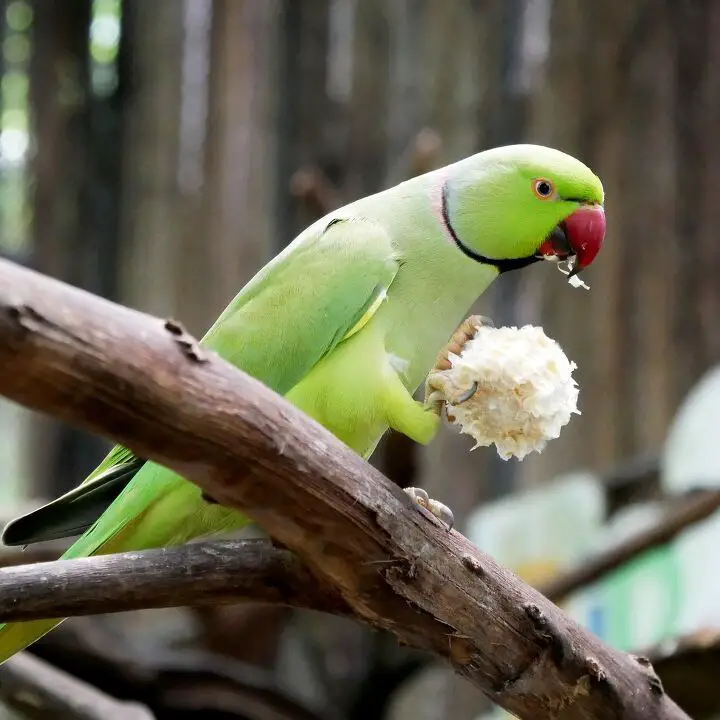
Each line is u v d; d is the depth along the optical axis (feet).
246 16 23.76
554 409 7.50
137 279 23.70
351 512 6.40
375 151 23.62
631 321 21.97
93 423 5.18
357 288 8.46
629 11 22.62
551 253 9.20
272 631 17.30
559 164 8.93
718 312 21.50
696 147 22.04
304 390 8.33
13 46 23.76
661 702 7.72
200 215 23.67
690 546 13.87
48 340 4.82
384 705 17.19
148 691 15.06
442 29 23.56
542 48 23.20
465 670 7.37
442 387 7.71
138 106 24.03
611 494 18.20
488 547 16.39
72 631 14.49
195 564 6.85
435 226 8.80
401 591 6.88
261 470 5.87
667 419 21.47
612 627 14.12
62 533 8.27
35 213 23.53
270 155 23.66
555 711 7.48
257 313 8.77
